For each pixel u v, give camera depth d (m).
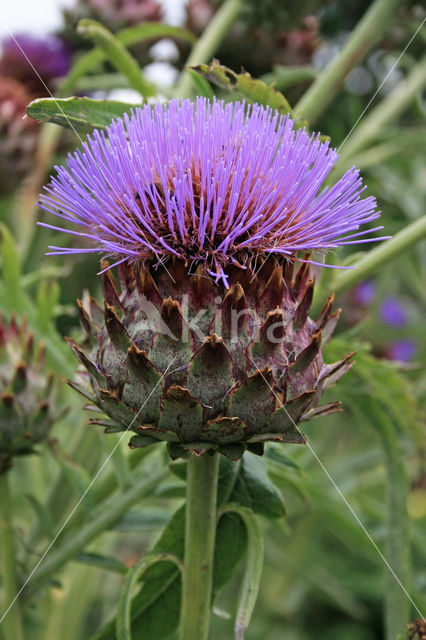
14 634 0.45
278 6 0.54
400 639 0.42
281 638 0.74
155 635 0.44
